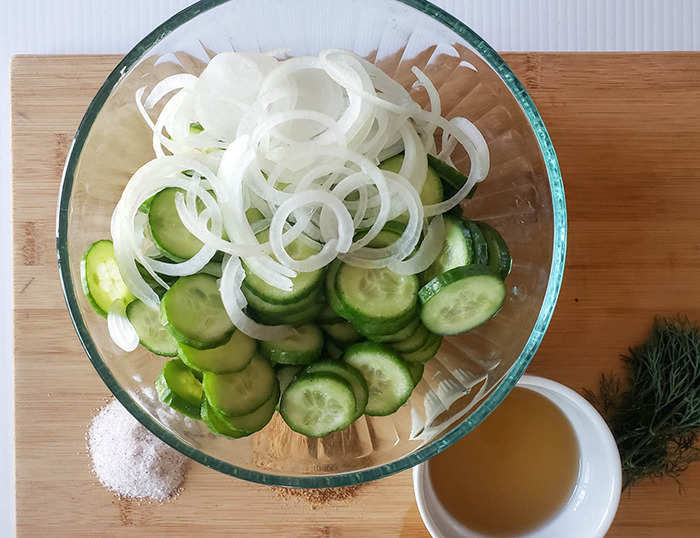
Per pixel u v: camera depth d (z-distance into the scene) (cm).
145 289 25
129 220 25
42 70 34
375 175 24
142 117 29
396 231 25
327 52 25
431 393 28
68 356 34
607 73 35
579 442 33
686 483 35
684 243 35
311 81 25
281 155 25
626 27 38
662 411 34
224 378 25
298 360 25
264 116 24
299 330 26
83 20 38
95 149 28
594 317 35
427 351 27
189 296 25
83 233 28
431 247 25
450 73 29
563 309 35
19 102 34
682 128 35
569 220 35
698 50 38
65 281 26
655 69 35
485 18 38
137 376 28
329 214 25
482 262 25
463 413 27
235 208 24
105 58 34
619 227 35
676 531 35
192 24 28
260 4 28
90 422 34
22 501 34
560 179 26
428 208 25
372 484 34
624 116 35
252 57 26
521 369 26
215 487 34
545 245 27
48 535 34
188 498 34
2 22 38
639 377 34
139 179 25
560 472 34
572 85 35
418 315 25
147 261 25
